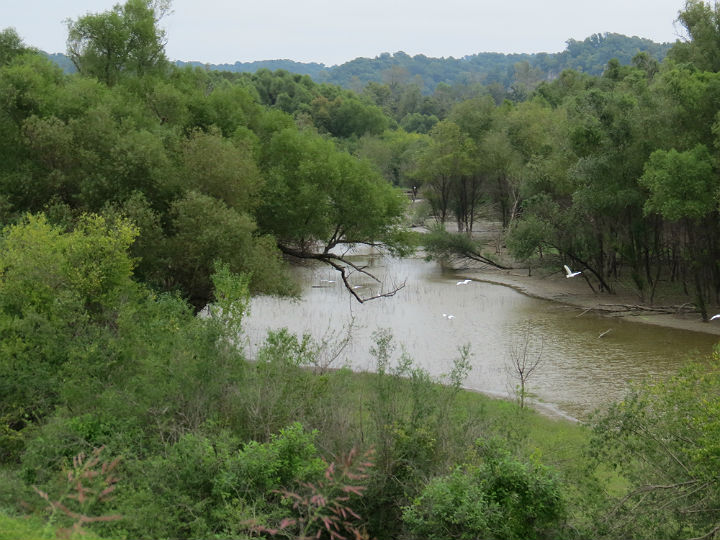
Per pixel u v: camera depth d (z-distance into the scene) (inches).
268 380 641.0
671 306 1793.8
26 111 1147.9
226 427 603.5
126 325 676.1
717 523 498.0
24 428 632.4
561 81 4345.5
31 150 1127.6
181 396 614.2
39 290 744.3
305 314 1722.4
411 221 3346.5
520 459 551.2
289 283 1214.3
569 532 510.3
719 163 1498.5
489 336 1547.7
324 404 629.6
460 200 3262.8
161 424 585.0
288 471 522.9
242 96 1523.1
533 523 501.7
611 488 699.4
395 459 565.0
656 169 1574.8
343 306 1841.8
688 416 567.5
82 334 688.4
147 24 1455.5
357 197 1382.9
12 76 1136.8
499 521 492.4
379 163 4188.0
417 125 6825.8
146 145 1110.4
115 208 1077.8
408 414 620.4
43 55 1406.3
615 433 594.9
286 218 1317.7
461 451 589.9
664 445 563.2
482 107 3356.3
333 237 1425.9
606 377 1235.2
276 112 1560.0
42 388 655.8
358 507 541.0
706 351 1395.2
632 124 1738.4
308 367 925.2
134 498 470.6
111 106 1219.9
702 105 1574.8
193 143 1162.6
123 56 1472.7
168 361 637.3
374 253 2908.5
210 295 1160.2
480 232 3449.8
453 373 714.2
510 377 1240.2
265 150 1413.6
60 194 1135.0
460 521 481.1
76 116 1167.6
